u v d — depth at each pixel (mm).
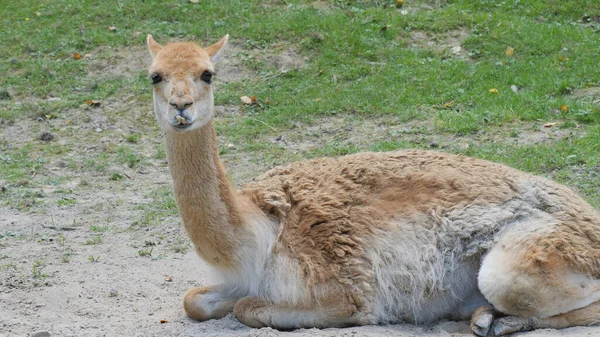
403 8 31719
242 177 21250
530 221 12156
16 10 32469
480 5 31812
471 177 12891
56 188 21047
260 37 29594
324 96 25875
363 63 27859
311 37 29203
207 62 12172
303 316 12172
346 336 11469
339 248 12273
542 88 25016
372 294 12234
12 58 29453
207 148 12047
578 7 31141
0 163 22781
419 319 12648
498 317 11961
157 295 14406
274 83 27047
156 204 19797
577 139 21141
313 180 13258
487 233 12281
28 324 12648
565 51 27734
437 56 28172
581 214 12312
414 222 12477
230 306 12891
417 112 24312
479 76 26312
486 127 22797
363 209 12664
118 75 28312
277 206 12789
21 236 17719
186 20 30953
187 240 17453
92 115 25969
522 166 20016
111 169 22391
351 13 30781
